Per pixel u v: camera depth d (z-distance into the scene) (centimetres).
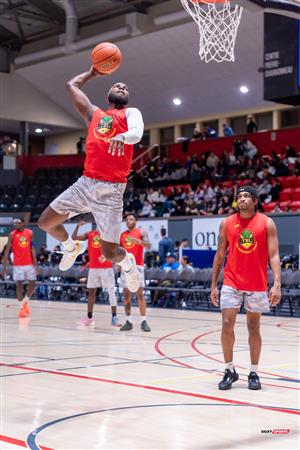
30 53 2944
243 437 460
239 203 631
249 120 2556
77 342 981
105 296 1898
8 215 2680
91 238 1222
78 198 518
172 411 536
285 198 2083
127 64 2670
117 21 2652
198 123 3123
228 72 2497
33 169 3125
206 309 1622
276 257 625
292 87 1402
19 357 829
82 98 532
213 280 659
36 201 2725
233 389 629
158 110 2945
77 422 500
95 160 511
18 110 3098
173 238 2019
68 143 3556
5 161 3102
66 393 606
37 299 2009
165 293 1708
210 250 1731
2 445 435
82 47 2650
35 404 561
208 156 2486
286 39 1414
